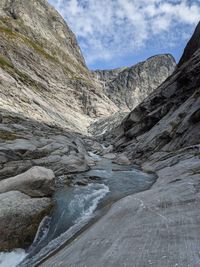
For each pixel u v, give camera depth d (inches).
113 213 689.6
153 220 571.5
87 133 4269.2
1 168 1194.0
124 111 5044.3
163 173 1205.7
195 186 737.0
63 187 1111.6
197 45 2938.0
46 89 4726.9
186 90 2233.0
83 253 507.5
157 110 2330.2
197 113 1566.2
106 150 2353.6
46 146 1531.7
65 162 1427.2
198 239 442.9
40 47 6067.9
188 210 583.2
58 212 813.2
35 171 995.9
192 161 1149.1
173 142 1647.4
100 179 1266.0
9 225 670.5
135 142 2142.0
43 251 631.2
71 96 5418.3
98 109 5546.3
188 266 370.9
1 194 798.5
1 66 3801.7
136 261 419.2
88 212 829.8
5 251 629.3
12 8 6609.3
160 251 433.4
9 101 3016.7
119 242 507.2
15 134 1658.5
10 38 4972.9
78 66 7214.6
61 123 3722.9
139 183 1163.9
